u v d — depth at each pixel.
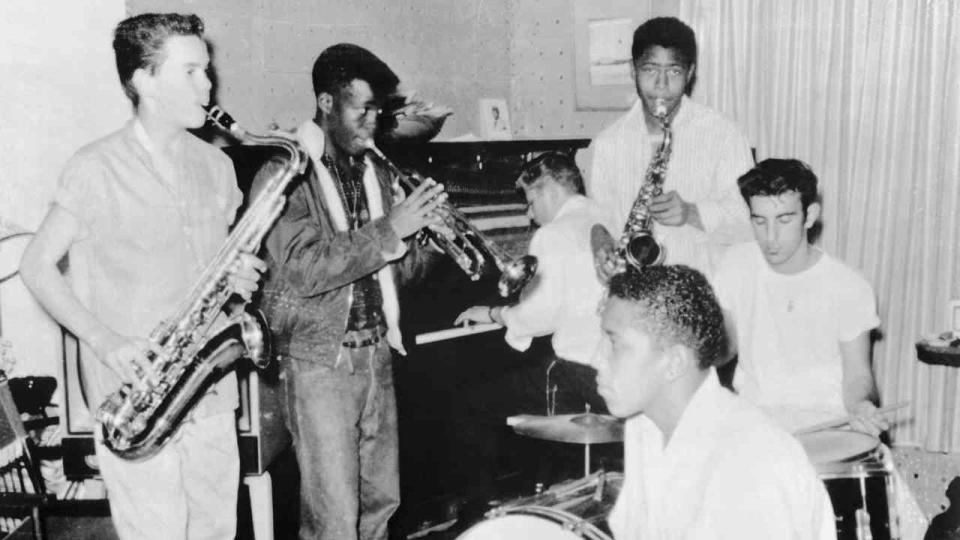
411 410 3.00
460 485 3.17
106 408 2.04
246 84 3.30
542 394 3.30
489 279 3.21
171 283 2.07
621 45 4.44
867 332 2.41
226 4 3.21
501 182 3.37
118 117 2.91
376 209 2.50
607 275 2.78
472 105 4.48
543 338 3.29
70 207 1.96
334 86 2.34
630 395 1.53
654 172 2.87
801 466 1.45
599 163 3.20
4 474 2.45
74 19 2.80
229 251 2.17
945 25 3.59
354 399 2.37
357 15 3.76
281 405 2.53
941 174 3.64
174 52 1.99
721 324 1.54
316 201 2.33
